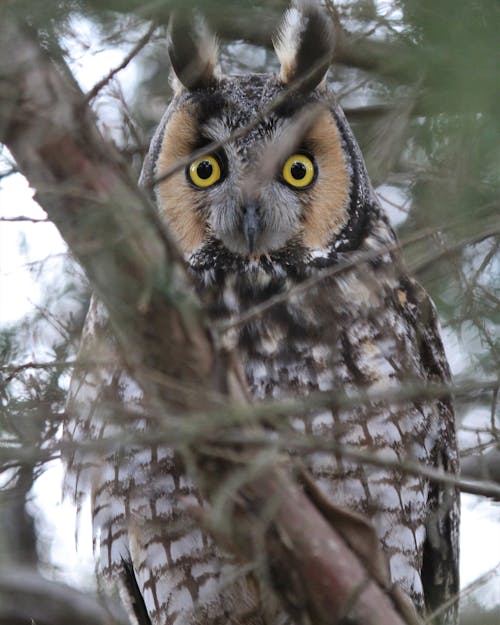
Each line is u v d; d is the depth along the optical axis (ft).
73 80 19.10
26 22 19.04
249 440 18.93
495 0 21.15
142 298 18.04
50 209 18.16
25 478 23.86
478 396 27.25
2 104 17.62
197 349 18.83
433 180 24.22
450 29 21.75
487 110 21.27
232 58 34.45
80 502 30.25
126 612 32.76
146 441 19.57
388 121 25.77
